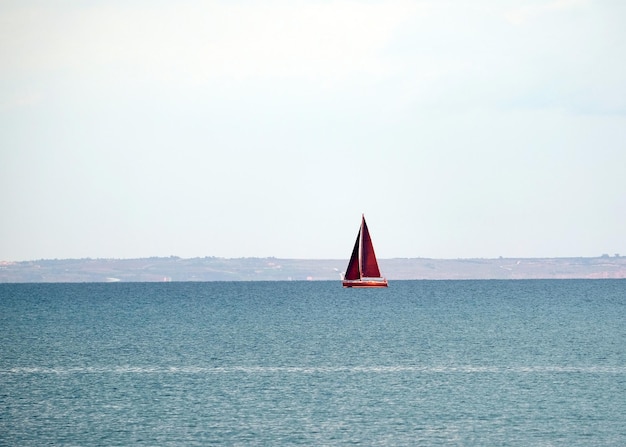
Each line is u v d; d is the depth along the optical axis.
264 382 98.25
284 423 76.06
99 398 87.94
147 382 98.44
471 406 83.19
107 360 119.00
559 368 109.25
